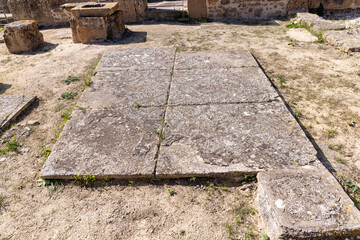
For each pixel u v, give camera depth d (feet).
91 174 7.44
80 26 18.22
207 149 8.11
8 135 9.54
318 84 12.06
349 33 16.96
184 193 7.15
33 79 13.65
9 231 6.40
